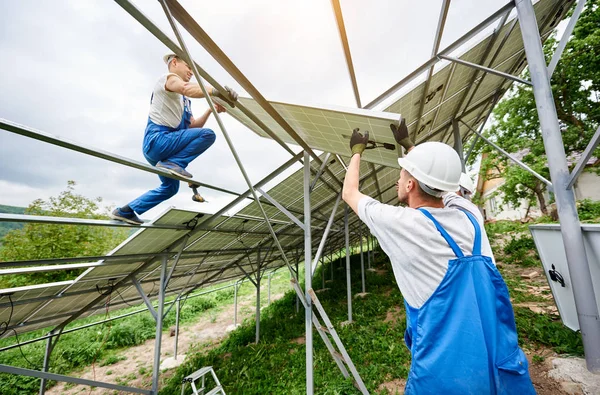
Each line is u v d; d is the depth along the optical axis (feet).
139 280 18.01
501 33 12.36
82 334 36.94
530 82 10.62
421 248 3.74
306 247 11.27
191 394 19.07
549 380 10.53
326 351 19.39
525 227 41.01
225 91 6.56
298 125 8.77
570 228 10.00
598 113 35.63
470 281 3.59
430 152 4.40
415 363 3.66
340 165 15.52
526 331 14.28
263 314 38.24
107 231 63.67
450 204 5.33
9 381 25.89
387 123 6.09
